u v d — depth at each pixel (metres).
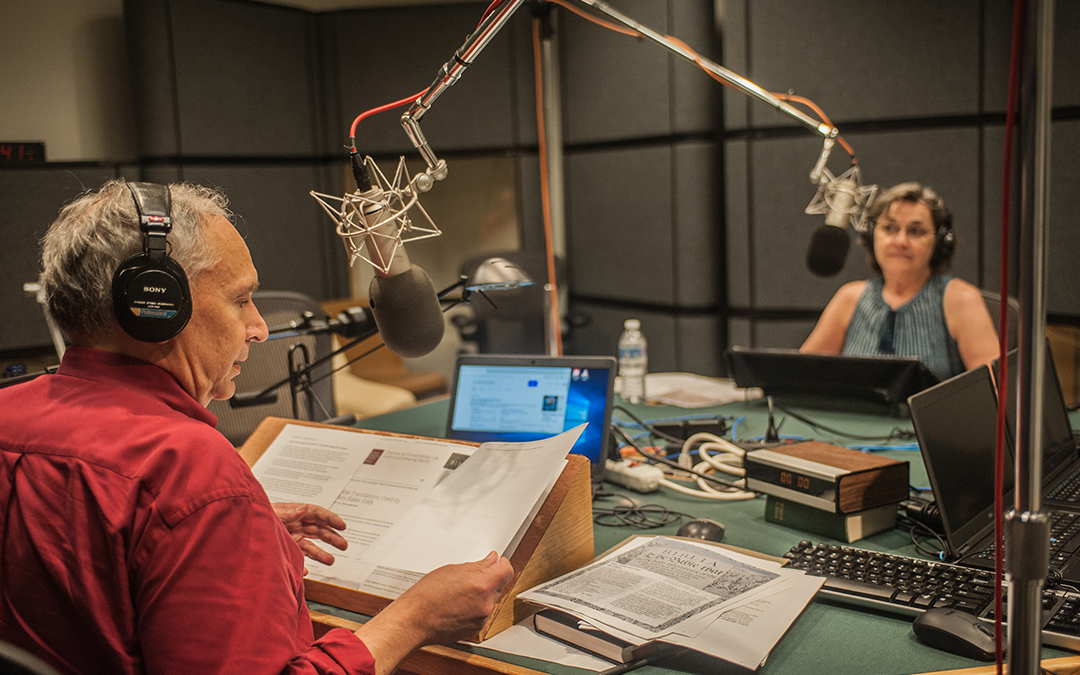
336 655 0.75
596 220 4.09
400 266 1.12
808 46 3.28
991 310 2.33
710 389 2.35
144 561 0.68
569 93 4.10
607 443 1.56
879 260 2.47
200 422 0.80
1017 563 0.63
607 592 1.01
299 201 3.97
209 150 3.66
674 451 1.77
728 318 3.67
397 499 1.15
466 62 1.15
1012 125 0.60
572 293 4.32
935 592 1.03
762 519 1.39
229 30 3.67
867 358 1.85
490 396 1.69
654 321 3.87
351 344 1.59
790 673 0.90
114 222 0.76
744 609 0.97
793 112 1.48
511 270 1.47
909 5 3.09
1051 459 1.48
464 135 4.06
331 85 4.00
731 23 3.41
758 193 3.45
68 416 0.75
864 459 1.34
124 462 0.71
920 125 3.15
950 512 1.17
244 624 0.68
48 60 3.46
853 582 1.08
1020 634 0.64
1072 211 2.90
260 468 1.29
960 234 3.13
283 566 0.74
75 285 0.76
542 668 0.92
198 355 0.82
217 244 0.82
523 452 1.12
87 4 3.53
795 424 1.99
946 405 1.26
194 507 0.69
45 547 0.71
